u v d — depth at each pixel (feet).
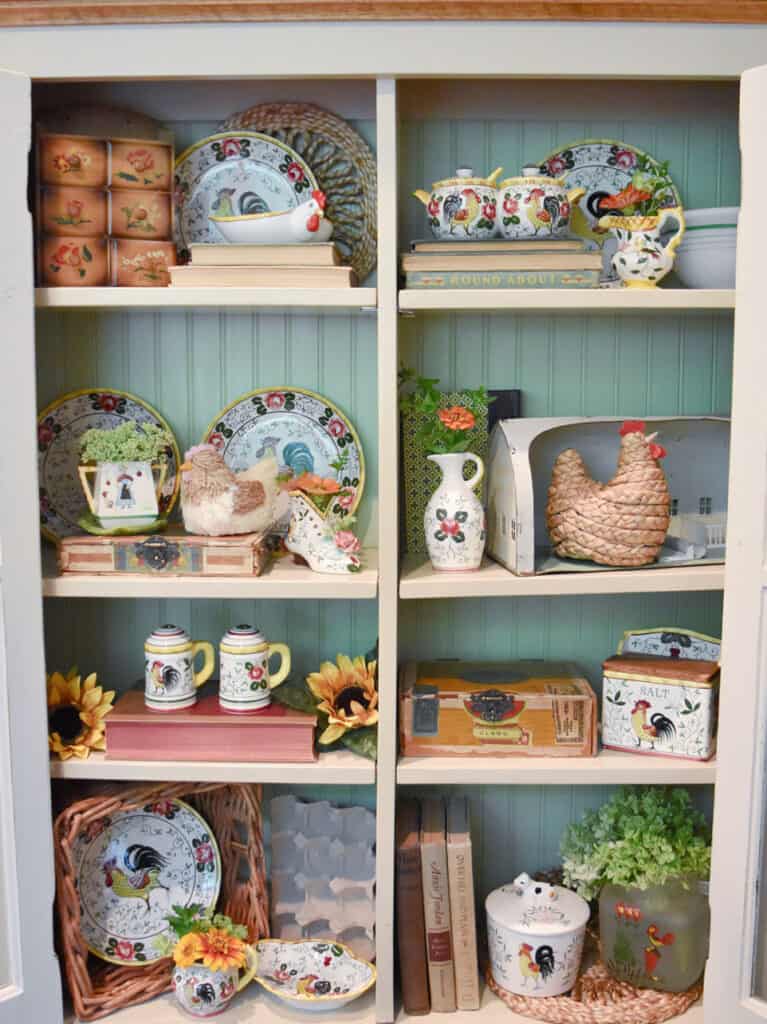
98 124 5.68
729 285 5.53
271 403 6.02
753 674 4.97
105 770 5.35
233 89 5.83
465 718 5.48
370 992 5.68
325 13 4.90
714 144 5.98
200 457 5.40
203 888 5.80
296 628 6.23
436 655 6.27
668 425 6.08
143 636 6.23
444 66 4.96
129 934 5.74
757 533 4.90
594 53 4.98
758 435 4.85
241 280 5.15
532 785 6.32
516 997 5.52
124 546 5.29
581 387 6.10
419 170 5.93
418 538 6.00
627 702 5.55
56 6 4.88
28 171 5.44
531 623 6.26
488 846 6.36
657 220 5.28
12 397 4.96
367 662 5.95
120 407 5.97
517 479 5.30
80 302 5.10
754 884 5.08
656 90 5.90
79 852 5.69
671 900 5.52
